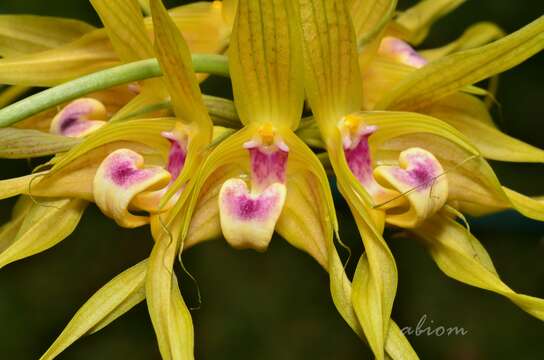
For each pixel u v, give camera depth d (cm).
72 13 47
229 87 46
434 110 33
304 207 31
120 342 55
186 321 30
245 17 30
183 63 30
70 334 30
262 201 30
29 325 54
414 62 34
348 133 31
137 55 31
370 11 32
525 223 38
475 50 30
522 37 30
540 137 50
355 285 30
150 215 31
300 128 32
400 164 31
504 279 52
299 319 54
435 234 32
